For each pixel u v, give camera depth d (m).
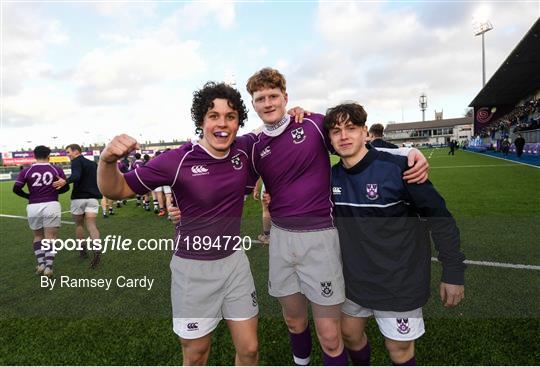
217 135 1.53
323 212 1.76
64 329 2.33
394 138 79.56
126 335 2.26
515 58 18.55
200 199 1.58
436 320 2.28
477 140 34.66
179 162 1.55
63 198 11.74
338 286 1.72
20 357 2.09
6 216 7.95
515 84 25.66
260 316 2.40
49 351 2.14
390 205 1.56
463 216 5.41
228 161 1.63
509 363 1.88
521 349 1.97
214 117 1.53
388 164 1.56
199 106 1.56
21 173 3.50
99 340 2.22
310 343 1.95
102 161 1.42
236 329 1.69
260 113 1.79
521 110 26.88
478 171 12.20
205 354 1.72
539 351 1.95
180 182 1.57
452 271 1.53
